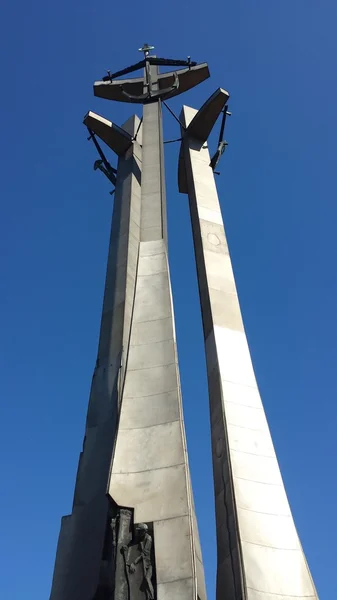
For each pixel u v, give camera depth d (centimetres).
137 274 1741
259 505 1316
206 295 1759
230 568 1250
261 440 1438
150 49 2622
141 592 1168
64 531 1500
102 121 2377
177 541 1218
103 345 1802
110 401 1662
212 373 1588
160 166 2103
